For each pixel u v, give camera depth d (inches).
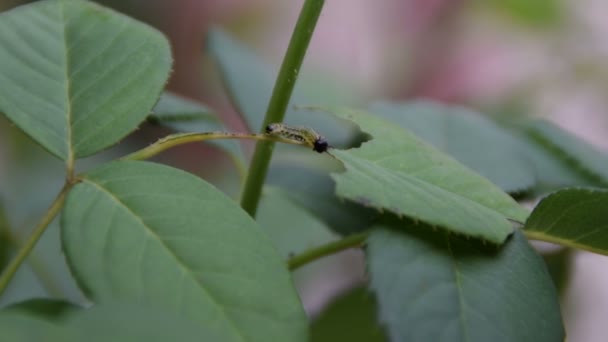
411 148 12.9
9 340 10.6
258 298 11.1
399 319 11.5
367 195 11.9
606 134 25.5
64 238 11.2
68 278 19.8
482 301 11.7
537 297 12.0
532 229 12.6
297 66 12.9
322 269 25.0
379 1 28.8
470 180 12.8
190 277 11.1
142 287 11.0
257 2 30.8
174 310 10.9
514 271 12.0
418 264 11.9
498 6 26.6
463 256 12.1
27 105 12.5
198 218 11.5
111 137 12.5
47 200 19.2
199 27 30.5
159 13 30.0
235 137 12.5
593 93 25.3
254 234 11.5
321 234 23.1
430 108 16.2
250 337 10.9
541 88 25.5
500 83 27.0
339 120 16.5
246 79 16.4
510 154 15.4
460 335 11.5
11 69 12.7
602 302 25.0
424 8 28.4
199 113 15.2
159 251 11.2
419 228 12.2
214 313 11.0
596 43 25.3
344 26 29.0
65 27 13.2
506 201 12.7
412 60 28.5
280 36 31.5
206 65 30.5
